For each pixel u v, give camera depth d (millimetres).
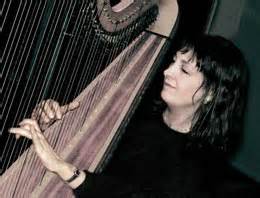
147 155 2379
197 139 2287
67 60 2725
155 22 3445
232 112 2299
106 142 2637
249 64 5340
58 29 2580
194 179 2242
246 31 5438
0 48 2594
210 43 2236
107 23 2582
